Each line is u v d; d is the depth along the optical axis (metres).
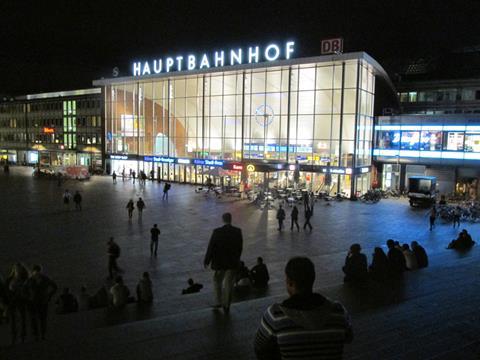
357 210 37.03
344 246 24.11
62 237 25.31
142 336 6.21
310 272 2.96
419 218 33.25
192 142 56.75
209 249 7.30
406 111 61.09
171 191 48.59
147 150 61.53
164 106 59.06
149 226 28.95
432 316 7.71
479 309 8.23
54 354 5.62
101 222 30.06
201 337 6.20
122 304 12.04
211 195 45.28
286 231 28.05
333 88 45.66
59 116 82.44
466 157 43.97
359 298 9.20
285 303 2.95
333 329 2.84
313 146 47.28
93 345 5.91
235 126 52.75
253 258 21.44
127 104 63.34
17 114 91.94
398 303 8.73
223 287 7.34
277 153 49.66
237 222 30.83
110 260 18.27
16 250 22.28
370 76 47.78
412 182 39.34
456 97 57.69
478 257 15.30
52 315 11.91
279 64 47.22
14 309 9.44
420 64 72.25
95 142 76.19
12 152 94.88
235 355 5.59
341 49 44.56
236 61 51.38
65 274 18.50
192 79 55.84
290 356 2.76
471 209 33.53
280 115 49.16
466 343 6.21
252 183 50.84
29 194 44.38
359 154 46.09
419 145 46.72
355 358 5.55
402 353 5.75
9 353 5.66
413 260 13.66
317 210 36.88
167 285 17.30
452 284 10.61
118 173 66.00
